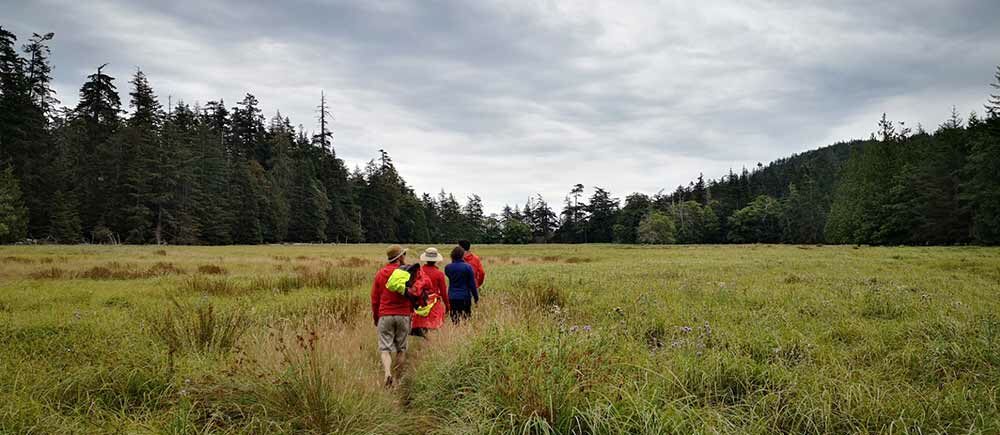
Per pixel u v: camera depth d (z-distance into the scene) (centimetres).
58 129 6025
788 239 8950
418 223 10681
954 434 333
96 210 5278
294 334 553
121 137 5541
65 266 1675
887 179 5878
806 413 356
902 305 795
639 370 434
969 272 1476
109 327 661
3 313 783
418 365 519
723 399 395
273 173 7688
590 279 1352
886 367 480
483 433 339
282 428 358
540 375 374
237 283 1234
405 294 516
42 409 370
